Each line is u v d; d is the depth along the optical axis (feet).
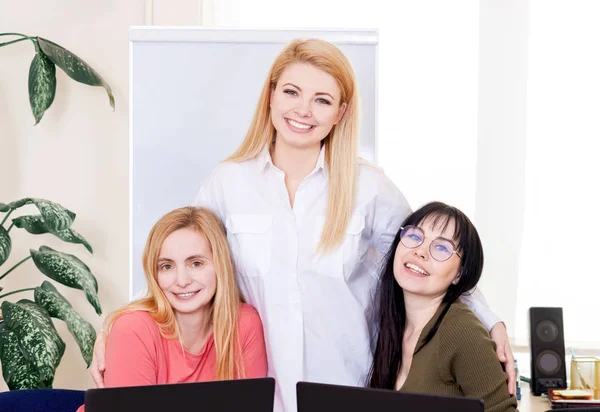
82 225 11.93
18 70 11.89
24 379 9.59
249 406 5.16
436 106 11.97
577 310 11.94
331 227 8.51
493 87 11.96
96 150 11.89
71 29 11.85
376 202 8.61
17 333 9.45
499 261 11.97
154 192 8.73
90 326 10.49
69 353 12.09
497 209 11.97
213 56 8.66
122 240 11.94
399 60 11.98
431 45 11.96
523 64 11.93
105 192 11.92
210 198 8.69
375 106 8.58
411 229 7.79
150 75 8.70
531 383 9.59
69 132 11.89
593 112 11.87
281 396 8.50
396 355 7.98
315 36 8.56
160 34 8.68
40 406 7.79
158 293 8.00
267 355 8.54
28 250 11.97
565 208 11.91
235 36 8.61
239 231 8.55
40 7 11.86
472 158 11.98
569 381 10.15
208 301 8.05
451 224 7.72
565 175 11.91
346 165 8.55
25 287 11.99
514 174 11.95
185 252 8.05
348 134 8.57
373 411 4.99
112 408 4.92
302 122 8.47
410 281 7.69
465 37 11.97
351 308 8.57
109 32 11.84
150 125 8.72
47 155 11.91
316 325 8.52
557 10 11.90
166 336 7.87
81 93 11.87
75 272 10.33
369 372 8.34
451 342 7.32
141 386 4.98
